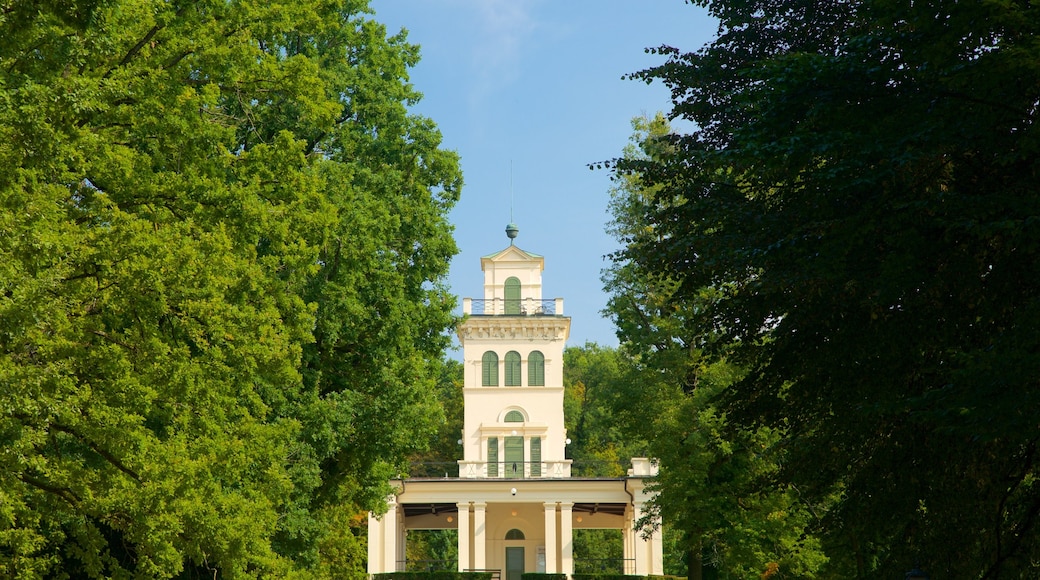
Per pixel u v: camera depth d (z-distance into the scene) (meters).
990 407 13.09
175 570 18.52
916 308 16.39
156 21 20.45
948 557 16.89
